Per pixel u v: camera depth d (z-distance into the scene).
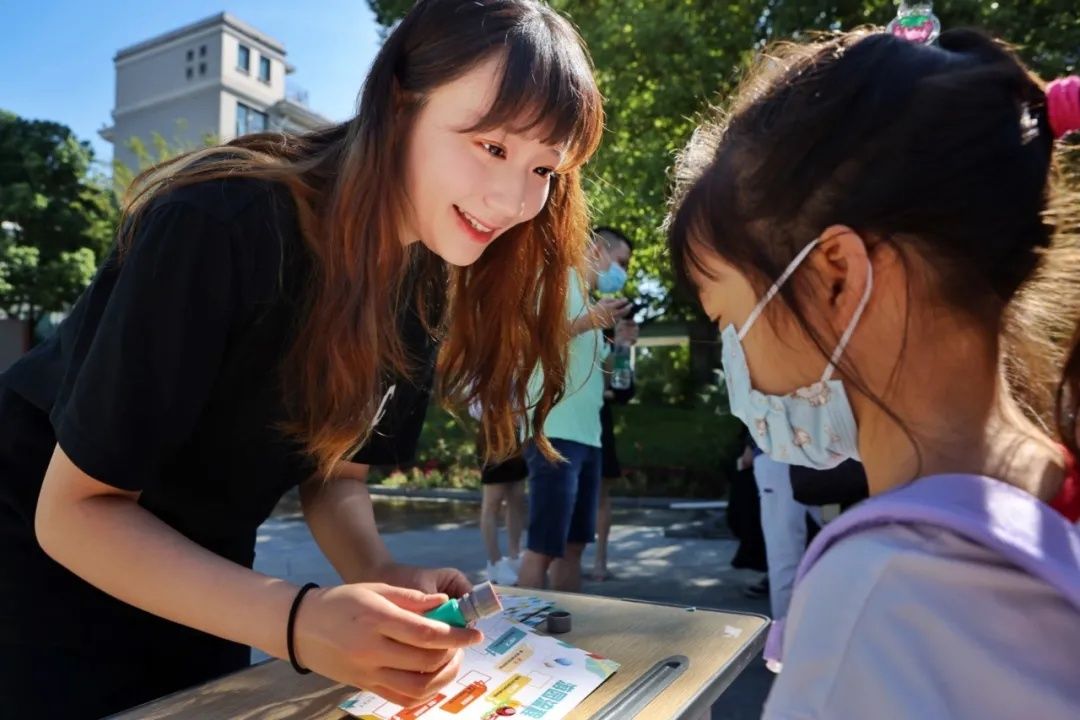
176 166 1.17
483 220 1.17
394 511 8.13
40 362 1.24
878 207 0.73
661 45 8.15
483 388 1.54
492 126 1.10
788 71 0.83
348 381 1.16
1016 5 6.77
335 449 1.21
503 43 1.10
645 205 8.51
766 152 0.79
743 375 0.90
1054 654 0.62
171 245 1.05
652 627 1.27
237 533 1.35
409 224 1.22
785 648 0.70
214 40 35.25
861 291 0.76
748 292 0.84
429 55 1.11
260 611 0.97
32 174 18.47
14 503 1.21
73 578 1.21
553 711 1.01
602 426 4.74
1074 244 0.79
